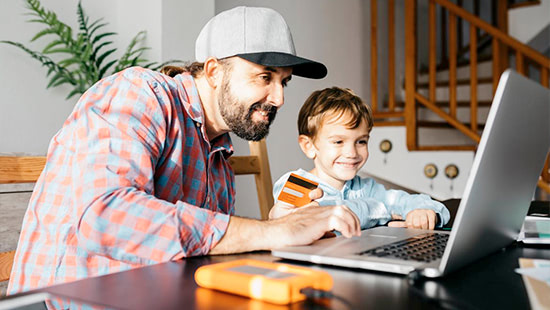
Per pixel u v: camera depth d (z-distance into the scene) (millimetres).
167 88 955
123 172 745
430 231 922
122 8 2314
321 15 3453
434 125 3662
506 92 527
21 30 1940
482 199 562
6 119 1895
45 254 875
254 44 958
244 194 2781
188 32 2340
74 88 2133
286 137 3113
